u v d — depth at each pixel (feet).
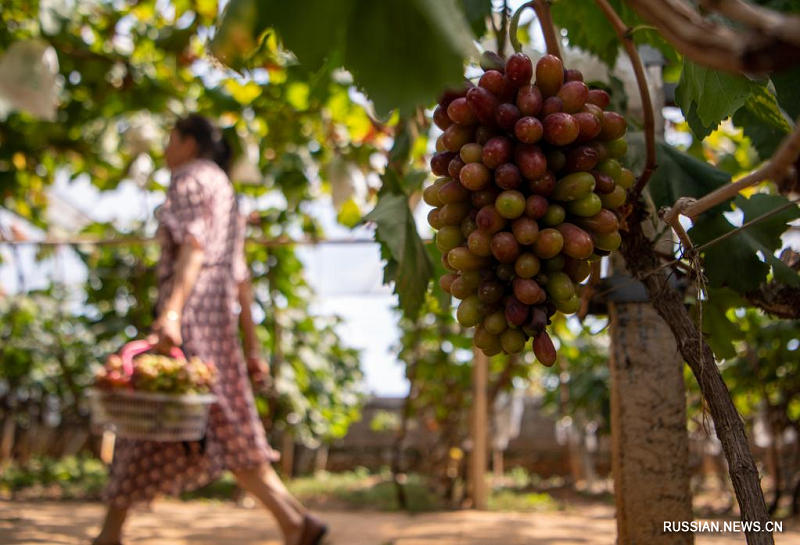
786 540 9.96
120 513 9.37
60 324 24.41
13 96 10.09
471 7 5.47
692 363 4.28
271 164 17.33
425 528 12.26
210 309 9.56
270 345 22.13
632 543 6.15
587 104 3.81
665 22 1.93
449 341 20.16
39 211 21.01
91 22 15.72
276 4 1.80
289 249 21.11
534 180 3.63
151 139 15.35
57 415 28.58
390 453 32.78
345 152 16.52
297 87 14.92
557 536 11.09
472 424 16.52
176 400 8.61
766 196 5.76
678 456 6.18
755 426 18.20
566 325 19.60
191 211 9.35
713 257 5.42
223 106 15.85
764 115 4.53
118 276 21.47
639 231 4.83
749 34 1.78
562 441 29.76
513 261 3.68
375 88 1.81
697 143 7.29
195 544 10.46
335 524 13.12
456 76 1.78
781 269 5.44
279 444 27.55
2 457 25.64
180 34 13.82
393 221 6.19
